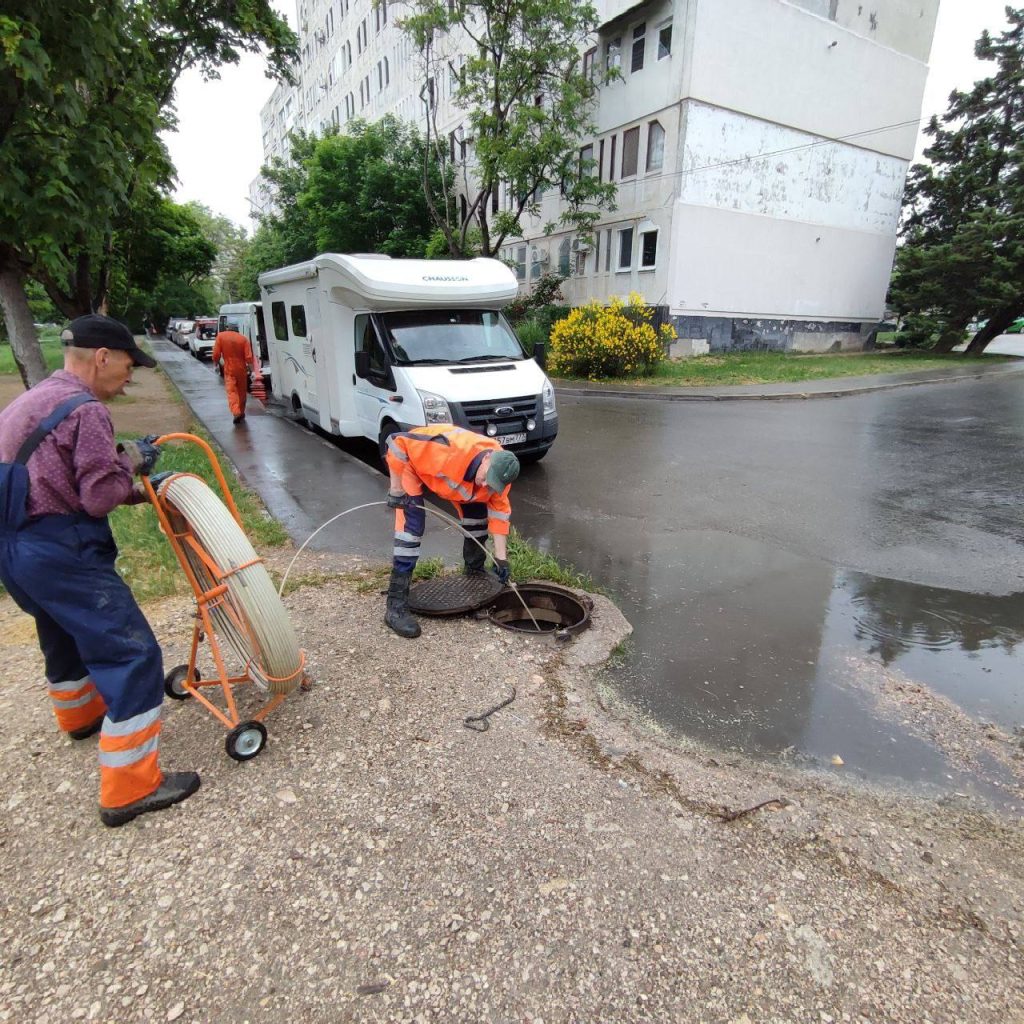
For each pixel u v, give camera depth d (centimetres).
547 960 204
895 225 2667
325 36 4594
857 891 232
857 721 344
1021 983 200
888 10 2339
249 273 4766
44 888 227
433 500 735
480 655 385
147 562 504
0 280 685
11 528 225
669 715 345
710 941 211
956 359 2402
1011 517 686
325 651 383
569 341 1881
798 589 511
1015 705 364
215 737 305
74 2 505
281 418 1248
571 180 2234
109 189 586
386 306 789
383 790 274
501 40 2038
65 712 290
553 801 271
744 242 2242
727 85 2041
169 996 192
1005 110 2481
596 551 585
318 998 192
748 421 1248
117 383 251
